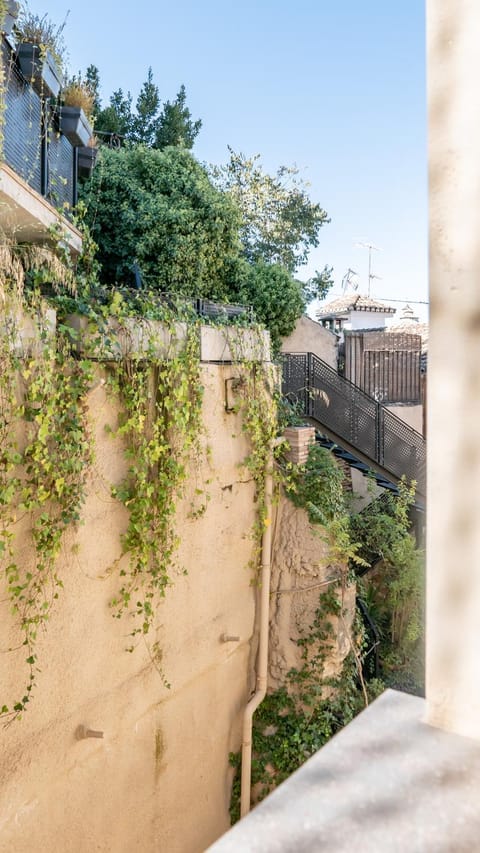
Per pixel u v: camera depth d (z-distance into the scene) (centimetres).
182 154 1396
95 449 548
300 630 865
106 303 593
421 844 48
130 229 1302
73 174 859
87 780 565
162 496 616
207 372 717
